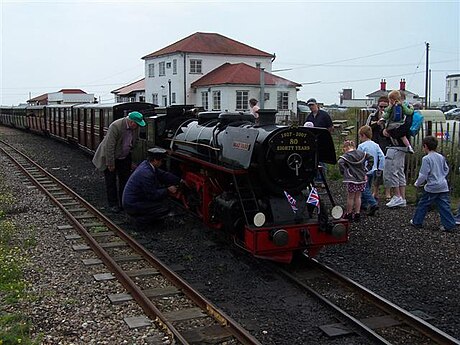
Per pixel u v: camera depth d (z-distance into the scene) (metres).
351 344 5.25
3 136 34.12
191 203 10.19
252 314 5.99
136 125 10.89
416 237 8.84
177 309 5.99
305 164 7.58
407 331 5.49
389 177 10.91
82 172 17.08
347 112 42.12
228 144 8.01
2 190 13.58
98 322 5.59
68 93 84.50
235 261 7.87
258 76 47.62
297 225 7.12
